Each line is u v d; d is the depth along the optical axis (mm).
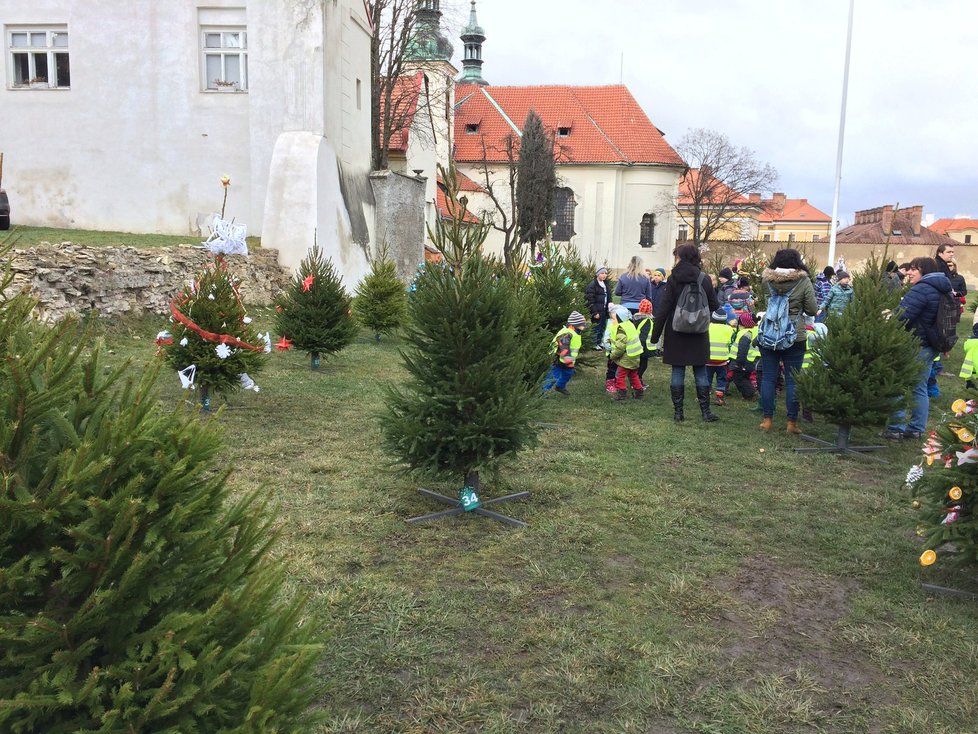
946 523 3969
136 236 18531
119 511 1680
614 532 4895
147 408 1948
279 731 1859
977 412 4051
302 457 6406
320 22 19906
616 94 55438
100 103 20516
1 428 1652
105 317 11617
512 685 3119
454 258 4977
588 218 52406
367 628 3533
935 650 3479
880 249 46531
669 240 53094
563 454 6789
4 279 1991
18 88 20500
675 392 8297
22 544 1659
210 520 1971
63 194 20797
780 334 7562
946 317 7395
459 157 51906
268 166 20453
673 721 2920
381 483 5762
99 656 1712
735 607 3881
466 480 5242
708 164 49625
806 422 8398
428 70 41094
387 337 15828
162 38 20312
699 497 5648
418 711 2920
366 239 24000
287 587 3877
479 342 4949
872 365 6801
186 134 20625
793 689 3145
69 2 20219
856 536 4910
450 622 3611
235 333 7531
